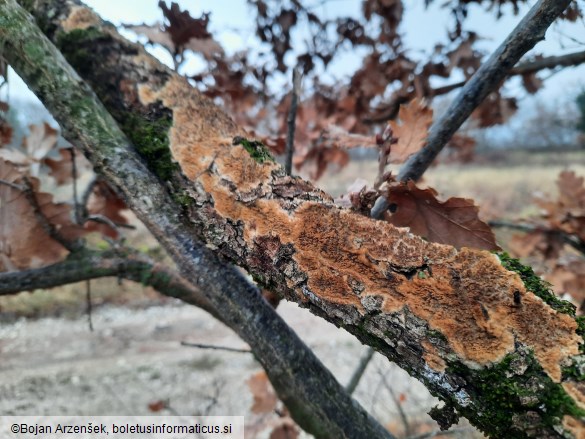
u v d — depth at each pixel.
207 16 0.28
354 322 0.18
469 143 0.56
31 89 0.20
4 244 0.31
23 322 1.48
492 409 0.15
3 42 0.19
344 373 1.07
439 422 0.17
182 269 0.22
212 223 0.20
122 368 1.19
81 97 0.20
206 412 0.62
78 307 1.57
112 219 0.40
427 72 0.45
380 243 0.18
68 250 0.31
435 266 0.17
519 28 0.26
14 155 0.34
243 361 1.23
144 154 0.20
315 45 0.49
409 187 0.23
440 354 0.16
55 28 0.20
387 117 0.49
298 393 0.23
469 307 0.16
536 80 0.42
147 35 0.27
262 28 0.46
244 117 0.46
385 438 0.24
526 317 0.16
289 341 0.23
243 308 0.22
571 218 0.48
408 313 0.17
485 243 0.22
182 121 0.20
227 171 0.20
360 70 0.48
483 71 0.27
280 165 0.20
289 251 0.19
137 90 0.20
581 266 0.48
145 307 1.62
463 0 0.39
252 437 0.54
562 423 0.14
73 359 1.25
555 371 0.15
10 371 1.17
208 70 0.40
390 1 0.44
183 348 1.32
